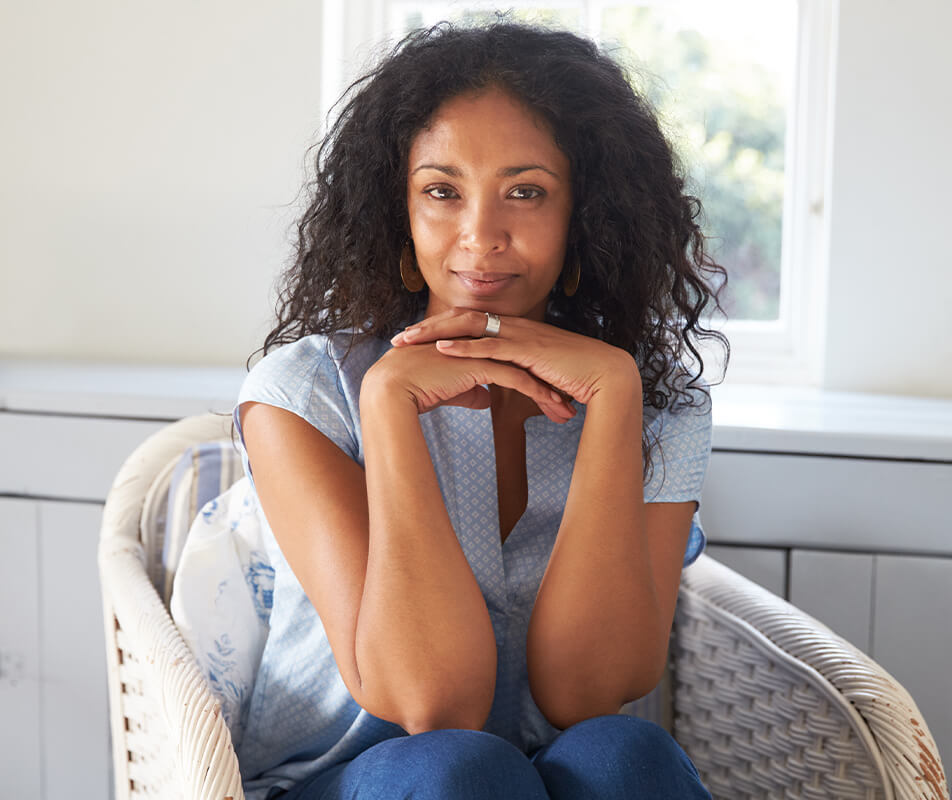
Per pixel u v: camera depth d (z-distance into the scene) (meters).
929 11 1.56
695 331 1.01
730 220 1.82
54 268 1.82
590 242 0.92
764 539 1.27
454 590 0.78
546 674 0.84
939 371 1.62
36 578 1.41
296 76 1.72
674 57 1.80
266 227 1.75
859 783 0.87
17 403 1.39
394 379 0.81
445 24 0.94
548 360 0.83
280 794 0.92
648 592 0.85
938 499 1.23
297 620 0.92
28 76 1.79
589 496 0.84
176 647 0.86
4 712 1.45
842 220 1.62
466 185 0.84
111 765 1.44
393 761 0.71
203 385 1.49
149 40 1.75
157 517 1.12
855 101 1.59
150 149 1.77
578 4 1.80
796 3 1.74
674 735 1.14
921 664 1.25
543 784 0.73
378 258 0.94
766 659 0.97
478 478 0.91
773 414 1.38
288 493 0.85
